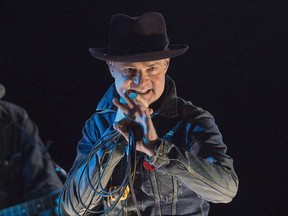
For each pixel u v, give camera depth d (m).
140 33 5.22
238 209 10.21
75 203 5.34
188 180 4.89
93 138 5.67
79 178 5.29
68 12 9.88
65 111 9.89
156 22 5.27
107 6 9.92
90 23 9.93
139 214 4.93
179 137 5.36
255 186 10.23
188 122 5.37
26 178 4.89
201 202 5.36
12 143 4.90
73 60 9.93
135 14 9.99
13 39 9.88
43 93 9.91
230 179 5.01
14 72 9.88
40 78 9.90
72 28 9.92
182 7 10.05
